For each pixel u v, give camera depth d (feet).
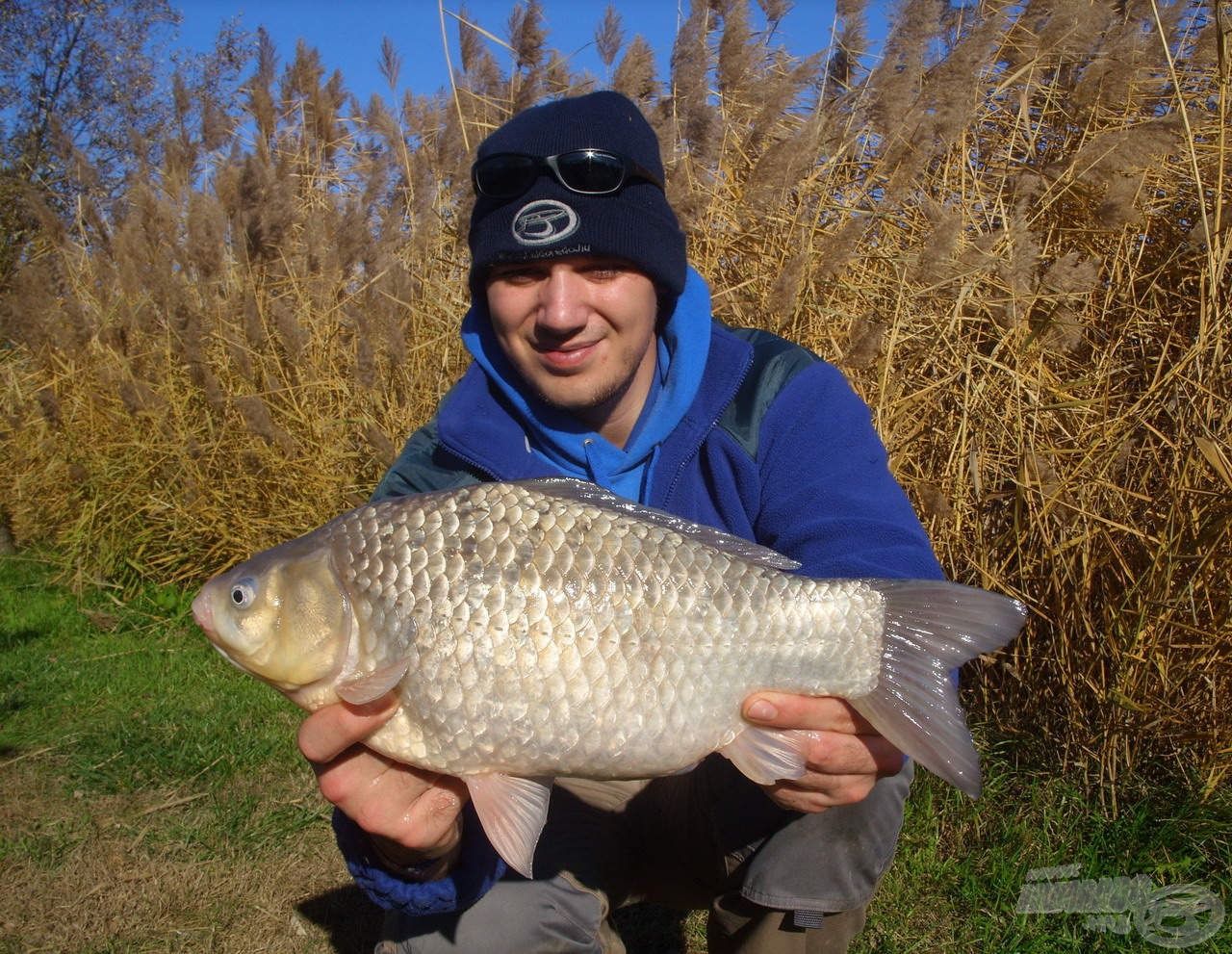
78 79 16.58
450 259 7.16
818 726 2.39
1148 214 5.49
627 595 2.34
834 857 2.76
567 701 2.31
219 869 4.42
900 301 5.35
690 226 5.81
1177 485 4.65
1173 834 4.24
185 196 9.21
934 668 2.36
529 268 2.80
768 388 2.89
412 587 2.34
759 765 2.35
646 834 3.16
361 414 7.22
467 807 2.68
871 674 2.38
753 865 2.84
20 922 4.04
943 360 5.54
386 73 8.36
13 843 4.60
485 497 2.41
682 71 6.48
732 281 6.19
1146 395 4.84
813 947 2.86
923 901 4.08
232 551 7.89
